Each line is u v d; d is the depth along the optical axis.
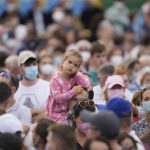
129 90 24.03
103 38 37.06
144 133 17.91
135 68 26.81
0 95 17.98
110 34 37.16
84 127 17.05
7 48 36.41
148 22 40.66
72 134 14.97
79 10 42.69
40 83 21.25
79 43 30.25
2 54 24.14
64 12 42.66
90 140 14.66
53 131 14.96
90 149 14.58
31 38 36.19
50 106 18.53
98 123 14.77
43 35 37.03
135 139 16.50
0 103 18.02
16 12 43.12
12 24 41.19
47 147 15.27
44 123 16.12
